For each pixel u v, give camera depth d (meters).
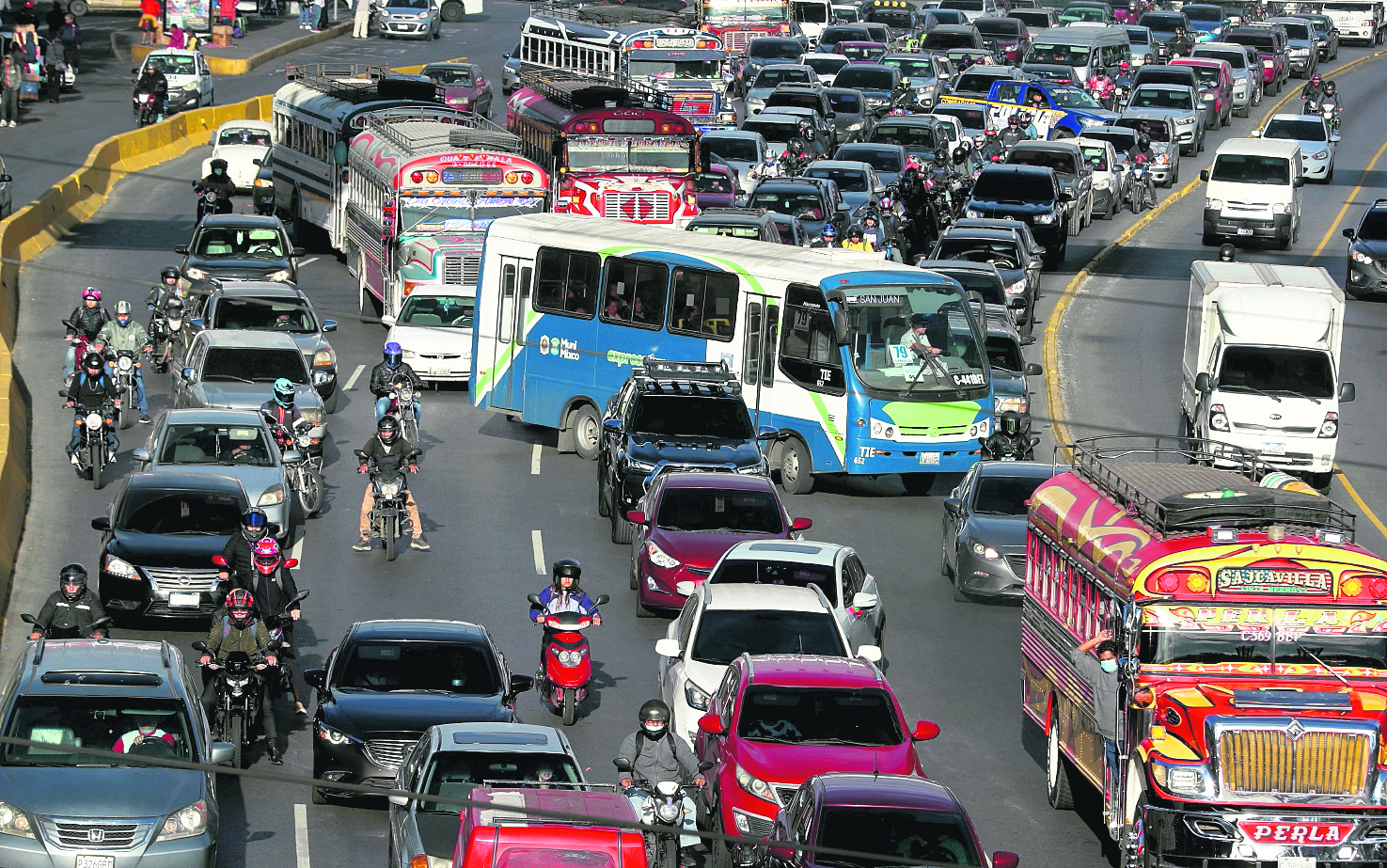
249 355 56.75
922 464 55.94
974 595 46.56
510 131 90.94
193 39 130.12
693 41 110.62
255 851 30.03
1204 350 59.88
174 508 42.69
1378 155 133.75
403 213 70.94
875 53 141.12
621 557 49.09
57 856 26.88
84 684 29.42
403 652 33.59
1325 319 58.34
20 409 57.78
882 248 82.75
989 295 70.81
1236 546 28.56
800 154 102.25
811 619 35.19
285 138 94.31
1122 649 28.95
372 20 171.62
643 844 24.19
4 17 125.69
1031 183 92.81
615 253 60.31
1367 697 28.02
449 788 27.03
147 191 101.75
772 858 26.64
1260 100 156.62
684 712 33.81
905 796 25.59
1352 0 193.75
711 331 58.56
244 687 33.66
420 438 62.53
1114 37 145.50
